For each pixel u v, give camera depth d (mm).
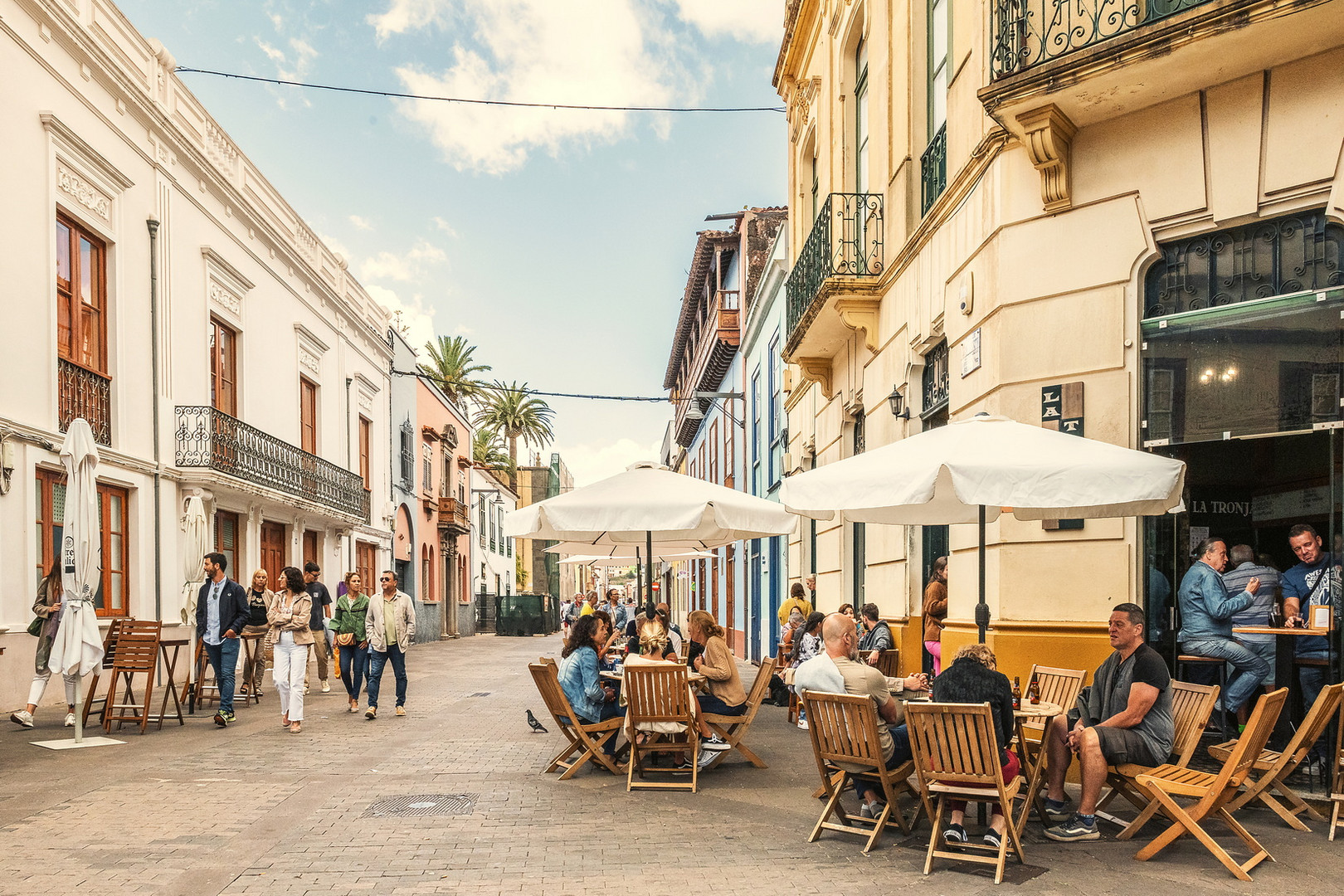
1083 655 7371
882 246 12820
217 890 4887
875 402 13008
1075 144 7809
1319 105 6609
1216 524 8078
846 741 5812
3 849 5625
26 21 12719
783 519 9297
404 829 6117
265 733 10477
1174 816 5320
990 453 5852
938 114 11031
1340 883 4816
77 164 13938
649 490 8930
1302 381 6691
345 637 12453
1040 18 8008
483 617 50250
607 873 5164
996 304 8289
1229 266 7148
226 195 18969
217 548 18516
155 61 16406
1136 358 7418
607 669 10078
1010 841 5426
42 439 12672
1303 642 7031
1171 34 6664
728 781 7723
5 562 11867
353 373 27828
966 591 8891
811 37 17406
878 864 5328
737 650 27969
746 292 28281
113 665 10625
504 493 58219
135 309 15633
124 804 6805
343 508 24969
